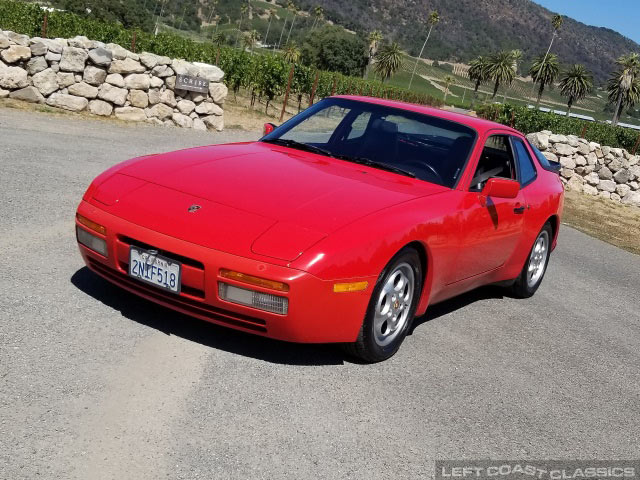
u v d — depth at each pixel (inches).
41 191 245.0
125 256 136.7
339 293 129.8
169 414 111.8
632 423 150.1
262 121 725.3
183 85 522.0
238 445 106.8
